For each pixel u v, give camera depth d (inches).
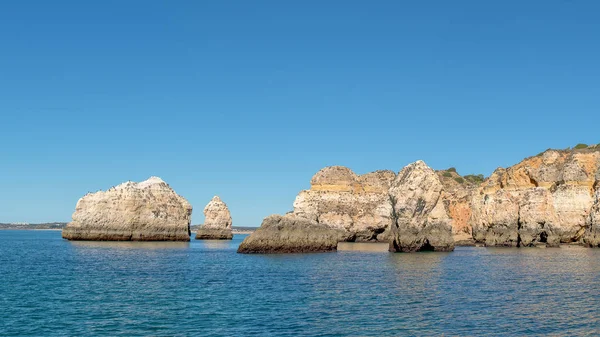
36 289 1765.5
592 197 4111.7
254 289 1736.0
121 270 2343.8
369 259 2768.2
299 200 5265.8
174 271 2288.4
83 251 3486.7
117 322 1262.3
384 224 5054.1
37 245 4485.7
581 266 2359.7
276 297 1574.8
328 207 5187.0
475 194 4763.8
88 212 4638.3
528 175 4350.4
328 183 5310.0
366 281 1889.8
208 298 1571.1
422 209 3255.4
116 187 4722.0
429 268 2294.5
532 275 2033.7
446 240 3312.0
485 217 4367.6
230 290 1723.7
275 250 3253.0
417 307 1406.3
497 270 2207.2
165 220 4785.9
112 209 4613.7
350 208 5177.2
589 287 1727.4
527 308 1391.5
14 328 1211.2
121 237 4589.1
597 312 1341.0
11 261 2792.8
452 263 2519.7
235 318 1294.3
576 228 4119.1
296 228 3336.6
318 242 3373.5
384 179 5378.9
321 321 1254.9
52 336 1142.3
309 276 2050.9
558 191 4178.2
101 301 1530.5
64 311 1386.6
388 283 1834.4
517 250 3508.9
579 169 4190.5
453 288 1715.1
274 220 3309.5
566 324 1221.1
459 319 1269.7
